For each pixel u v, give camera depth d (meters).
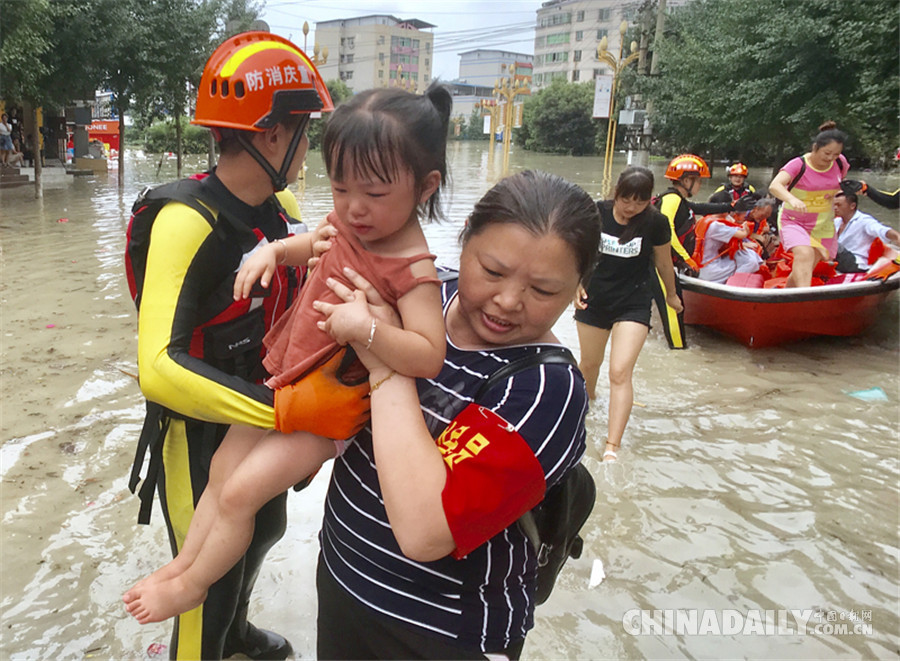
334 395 1.50
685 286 6.53
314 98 1.85
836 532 3.49
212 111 1.77
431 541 1.29
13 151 18.98
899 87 13.84
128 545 3.20
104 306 6.86
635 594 3.01
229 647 2.46
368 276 1.44
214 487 1.74
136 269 1.84
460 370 1.45
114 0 15.70
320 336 1.51
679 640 2.73
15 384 4.89
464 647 1.46
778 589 3.06
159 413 1.95
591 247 1.35
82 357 5.45
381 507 1.48
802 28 16.17
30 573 2.98
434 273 1.45
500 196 1.34
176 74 18.36
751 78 19.38
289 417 1.52
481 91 87.56
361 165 1.36
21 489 3.60
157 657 2.56
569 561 3.23
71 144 27.22
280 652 2.56
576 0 70.94
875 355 6.38
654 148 34.09
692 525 3.54
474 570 1.44
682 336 5.27
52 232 11.13
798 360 6.20
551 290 1.33
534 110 49.66
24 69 13.49
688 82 22.69
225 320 1.89
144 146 44.38
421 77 81.50
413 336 1.38
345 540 1.54
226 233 1.81
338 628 1.64
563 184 1.36
